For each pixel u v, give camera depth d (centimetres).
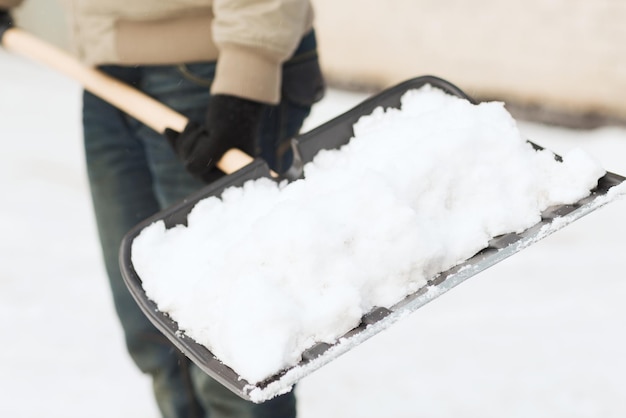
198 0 190
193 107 196
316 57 202
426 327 255
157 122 191
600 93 332
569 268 269
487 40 345
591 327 252
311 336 153
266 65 185
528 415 232
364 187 160
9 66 403
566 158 164
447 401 236
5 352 255
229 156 183
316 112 346
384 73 362
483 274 269
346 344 151
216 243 166
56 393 244
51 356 254
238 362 151
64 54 209
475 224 161
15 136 348
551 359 245
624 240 277
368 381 242
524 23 338
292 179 174
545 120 340
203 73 194
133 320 206
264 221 160
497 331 253
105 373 249
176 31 193
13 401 242
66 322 263
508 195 164
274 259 157
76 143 342
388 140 172
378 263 158
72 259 285
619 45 327
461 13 346
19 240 293
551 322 254
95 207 207
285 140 200
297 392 239
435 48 353
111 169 204
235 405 192
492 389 238
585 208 160
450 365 245
